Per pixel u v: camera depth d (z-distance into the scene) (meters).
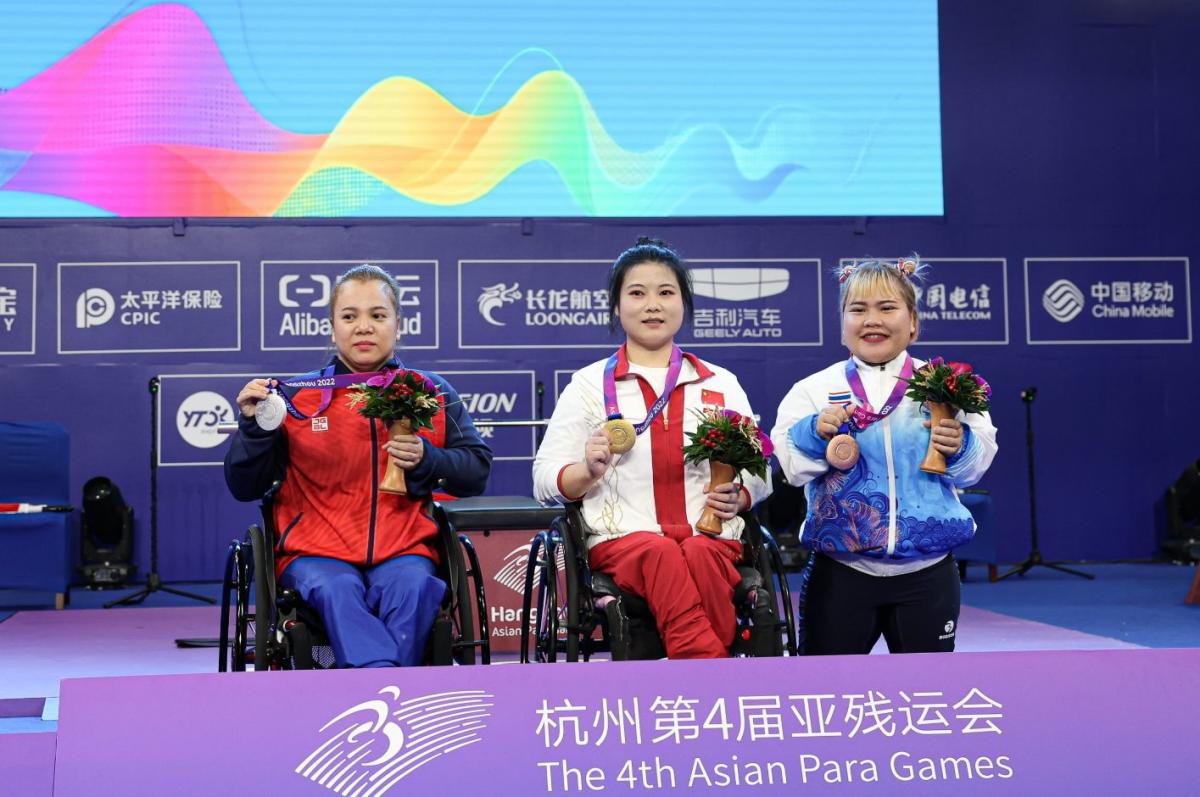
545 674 2.60
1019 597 7.80
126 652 6.01
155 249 9.01
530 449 9.27
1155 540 9.74
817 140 9.42
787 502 8.73
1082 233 9.73
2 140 8.85
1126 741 2.66
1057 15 9.74
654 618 3.35
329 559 3.41
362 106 9.12
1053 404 9.67
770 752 2.59
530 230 9.27
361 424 3.55
